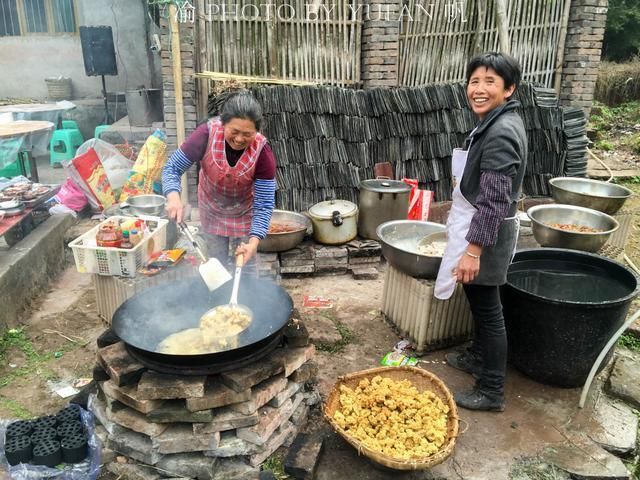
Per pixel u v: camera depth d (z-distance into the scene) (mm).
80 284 4691
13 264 3961
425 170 5750
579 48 6434
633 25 15305
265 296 2857
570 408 3051
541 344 3113
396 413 2611
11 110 7836
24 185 5012
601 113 12070
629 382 3271
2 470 2455
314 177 5324
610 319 2988
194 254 4020
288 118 5219
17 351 3539
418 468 2252
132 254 3584
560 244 3957
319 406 2957
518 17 6293
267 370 2383
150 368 2340
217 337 2486
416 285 3488
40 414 2930
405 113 5574
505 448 2707
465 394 3027
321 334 3725
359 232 5047
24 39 9922
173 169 2945
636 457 2793
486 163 2449
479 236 2461
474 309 2893
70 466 2408
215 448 2381
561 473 2562
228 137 2635
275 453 2623
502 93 2512
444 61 6254
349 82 5965
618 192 4910
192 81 5312
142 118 7848
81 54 10133
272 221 4883
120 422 2395
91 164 5887
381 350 3645
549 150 6016
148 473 2439
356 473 2518
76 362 3451
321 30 5699
